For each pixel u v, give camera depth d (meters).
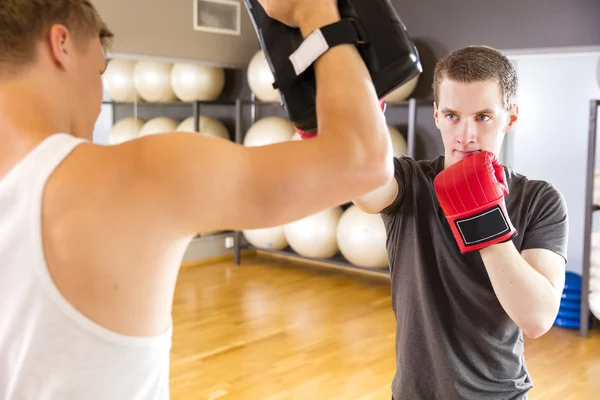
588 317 3.96
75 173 0.70
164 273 0.73
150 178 0.68
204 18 5.89
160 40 5.56
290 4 0.75
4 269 0.69
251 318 4.26
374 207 1.30
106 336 0.70
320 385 3.17
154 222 0.69
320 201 0.71
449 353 1.28
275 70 0.80
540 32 4.71
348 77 0.73
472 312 1.27
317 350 3.66
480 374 1.29
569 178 4.78
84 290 0.69
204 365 3.43
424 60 5.34
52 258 0.69
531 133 4.93
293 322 4.17
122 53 5.31
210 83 6.02
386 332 3.97
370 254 5.00
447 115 1.28
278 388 3.14
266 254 6.39
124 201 0.68
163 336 0.76
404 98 5.21
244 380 3.23
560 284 1.26
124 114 5.65
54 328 0.69
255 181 0.69
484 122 1.25
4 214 0.70
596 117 3.84
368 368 3.39
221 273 5.57
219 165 0.68
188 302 4.64
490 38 4.97
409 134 5.01
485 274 1.27
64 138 0.73
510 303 1.17
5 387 0.71
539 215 1.31
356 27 0.75
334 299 4.73
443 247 1.29
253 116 6.39
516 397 1.31
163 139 0.70
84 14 0.78
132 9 5.34
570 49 4.55
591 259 3.96
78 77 0.78
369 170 0.72
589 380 3.28
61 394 0.69
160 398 0.78
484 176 1.16
